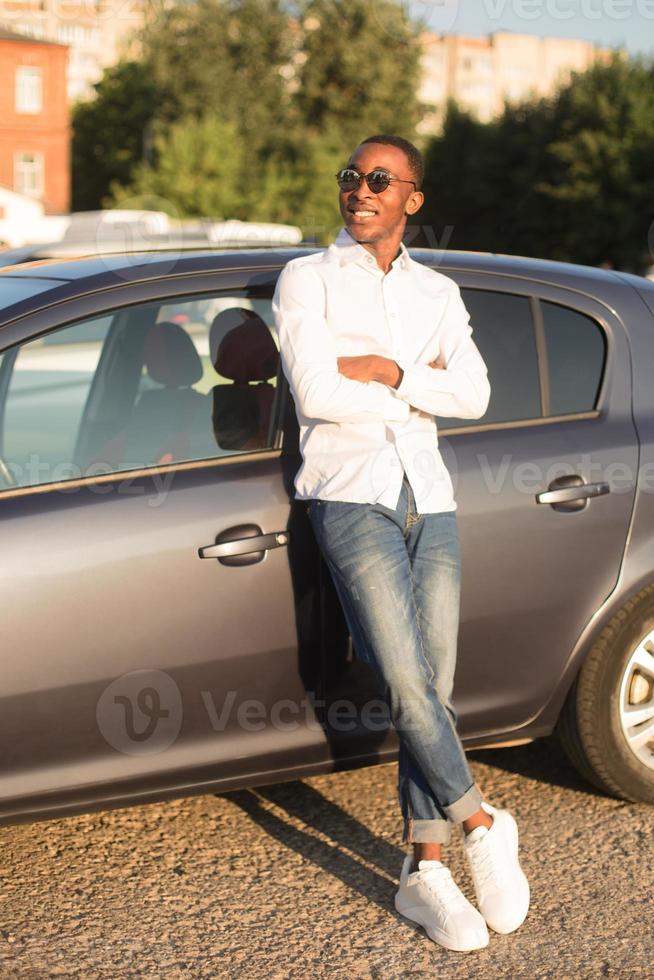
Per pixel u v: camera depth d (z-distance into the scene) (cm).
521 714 307
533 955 256
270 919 269
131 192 4472
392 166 258
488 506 289
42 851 300
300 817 321
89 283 276
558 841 308
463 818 260
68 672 256
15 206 4591
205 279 283
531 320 308
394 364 256
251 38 5547
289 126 5412
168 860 296
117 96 6153
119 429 279
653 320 321
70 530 258
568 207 4275
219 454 278
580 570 300
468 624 292
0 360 267
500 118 4700
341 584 260
